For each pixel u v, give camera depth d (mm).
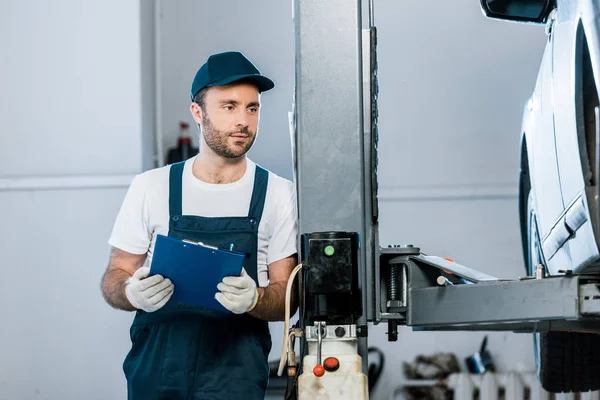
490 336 7590
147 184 3428
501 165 8406
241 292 2986
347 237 2799
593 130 3166
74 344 7258
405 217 8156
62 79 7516
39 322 7293
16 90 7516
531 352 7539
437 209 8164
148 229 3412
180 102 8773
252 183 3404
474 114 8453
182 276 2990
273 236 3385
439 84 8477
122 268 3396
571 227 3336
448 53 8500
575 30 3281
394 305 3205
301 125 3029
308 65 3047
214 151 3355
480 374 7406
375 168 3100
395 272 3230
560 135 3521
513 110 8453
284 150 8672
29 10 7547
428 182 8391
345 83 3039
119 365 7219
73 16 7543
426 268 3195
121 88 7508
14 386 7246
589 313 2668
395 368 7598
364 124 3123
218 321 3287
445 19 8516
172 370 3234
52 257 7340
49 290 7309
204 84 3350
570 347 4594
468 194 8141
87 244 7340
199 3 8805
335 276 2766
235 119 3338
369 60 3160
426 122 8438
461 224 8141
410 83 8484
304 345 2945
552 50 3781
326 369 2766
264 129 8688
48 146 7480
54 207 7379
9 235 7363
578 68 3230
